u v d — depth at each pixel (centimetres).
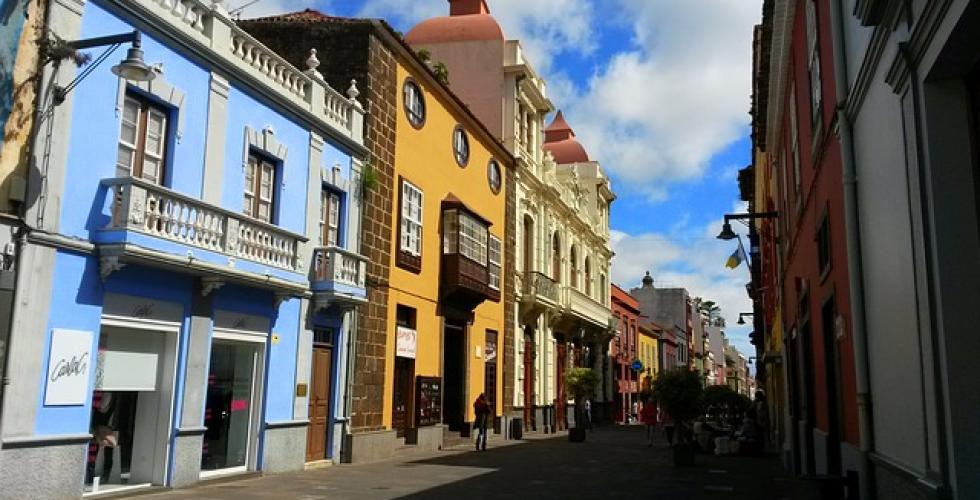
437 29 3027
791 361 1717
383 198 1861
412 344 2002
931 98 534
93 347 1045
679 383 1888
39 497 951
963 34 461
